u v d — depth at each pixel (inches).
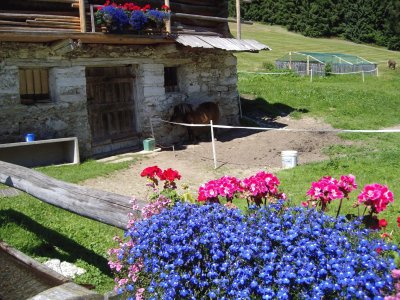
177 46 495.2
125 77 495.2
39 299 148.9
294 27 2267.5
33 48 406.3
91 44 445.1
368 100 780.6
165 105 520.7
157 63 508.4
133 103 505.4
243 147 512.1
